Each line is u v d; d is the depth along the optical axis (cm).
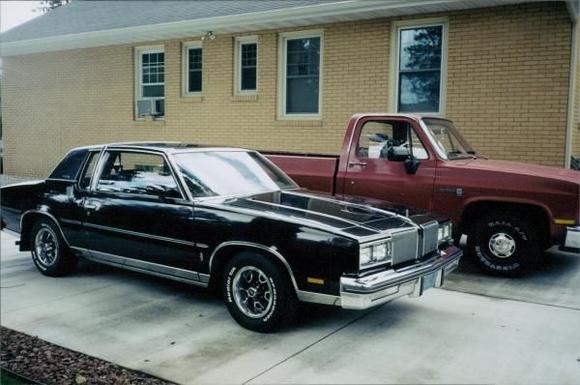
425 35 922
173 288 567
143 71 1212
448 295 525
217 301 522
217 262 464
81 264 673
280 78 1059
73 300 529
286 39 1054
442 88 905
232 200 486
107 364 388
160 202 496
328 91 1009
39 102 1158
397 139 638
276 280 425
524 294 527
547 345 405
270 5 1035
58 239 596
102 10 1419
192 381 359
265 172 571
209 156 540
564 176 566
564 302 502
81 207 562
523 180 569
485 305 496
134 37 1121
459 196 594
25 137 1130
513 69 845
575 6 758
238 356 394
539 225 581
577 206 550
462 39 881
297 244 411
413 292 434
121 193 532
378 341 415
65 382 362
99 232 547
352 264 395
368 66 966
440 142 639
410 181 616
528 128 839
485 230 592
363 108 976
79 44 1184
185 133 1170
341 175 650
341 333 432
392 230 429
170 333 441
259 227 430
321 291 405
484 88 869
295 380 354
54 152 1138
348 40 981
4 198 648
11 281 595
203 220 463
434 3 832
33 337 438
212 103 1135
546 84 822
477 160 652
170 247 487
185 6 1227
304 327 446
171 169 498
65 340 432
